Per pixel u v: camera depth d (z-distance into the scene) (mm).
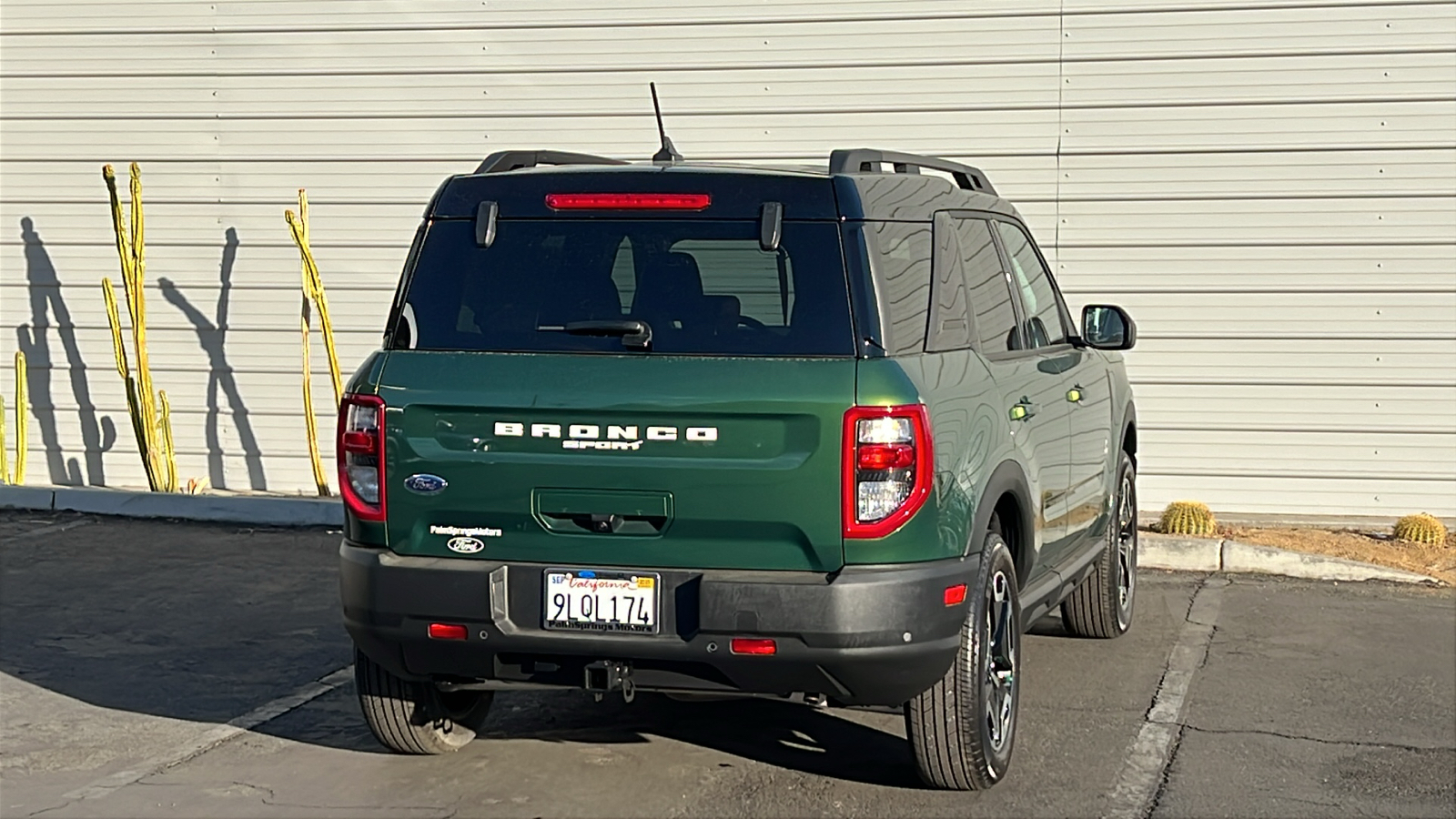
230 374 12078
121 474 12289
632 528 4895
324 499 11227
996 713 5457
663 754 5902
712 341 4973
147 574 9234
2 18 12133
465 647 4988
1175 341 10930
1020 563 5832
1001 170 11039
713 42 11312
